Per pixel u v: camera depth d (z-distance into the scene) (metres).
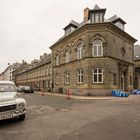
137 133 6.27
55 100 18.50
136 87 35.78
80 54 26.59
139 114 10.00
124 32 27.59
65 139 5.64
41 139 5.65
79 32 26.56
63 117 9.16
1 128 7.00
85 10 29.55
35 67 52.19
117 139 5.63
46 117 9.18
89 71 24.06
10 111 7.54
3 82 9.65
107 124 7.58
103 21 24.75
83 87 24.94
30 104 14.90
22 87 35.97
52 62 36.25
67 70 29.81
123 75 28.30
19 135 6.09
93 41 24.48
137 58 37.12
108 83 23.55
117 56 26.30
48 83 41.50
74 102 16.52
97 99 19.41
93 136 5.93
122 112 10.68
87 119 8.63
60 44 32.78
